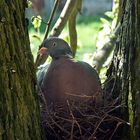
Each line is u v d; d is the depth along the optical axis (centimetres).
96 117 586
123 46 584
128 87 567
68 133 581
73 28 842
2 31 465
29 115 490
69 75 618
